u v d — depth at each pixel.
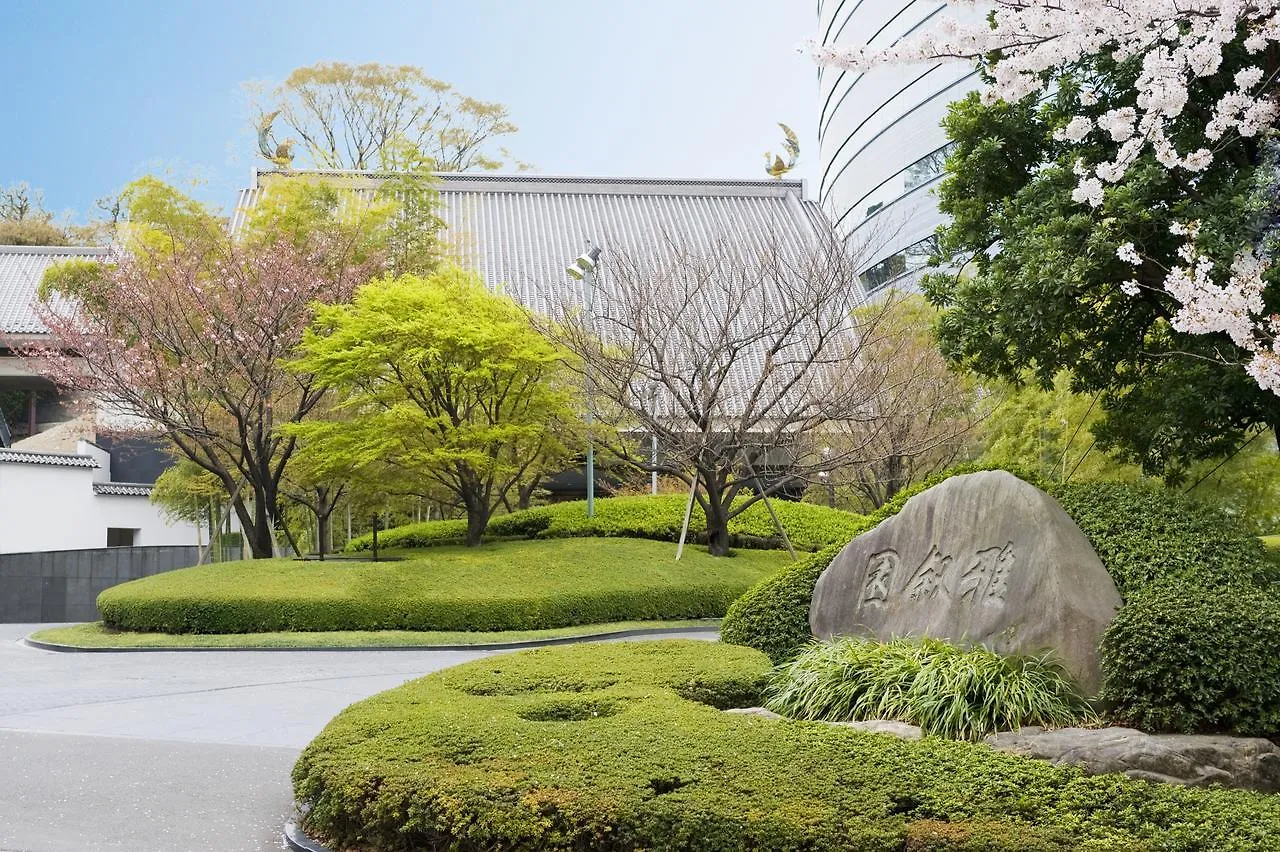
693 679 7.24
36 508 24.23
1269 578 6.72
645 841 4.50
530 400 19.98
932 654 6.76
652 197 37.56
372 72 38.84
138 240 21.50
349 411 21.64
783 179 38.06
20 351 24.08
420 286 19.78
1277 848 3.93
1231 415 9.40
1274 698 5.75
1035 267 9.34
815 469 19.83
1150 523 7.08
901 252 31.56
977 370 10.78
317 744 5.77
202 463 20.33
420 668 12.62
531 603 16.47
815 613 8.27
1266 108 7.23
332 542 28.27
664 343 19.02
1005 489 7.19
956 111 11.07
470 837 4.73
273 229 22.08
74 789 6.62
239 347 19.58
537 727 5.76
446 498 22.23
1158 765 5.14
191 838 5.65
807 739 5.36
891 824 4.32
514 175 37.47
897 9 32.41
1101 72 9.70
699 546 21.22
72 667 12.99
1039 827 4.20
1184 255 6.70
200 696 10.46
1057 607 6.53
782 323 21.11
